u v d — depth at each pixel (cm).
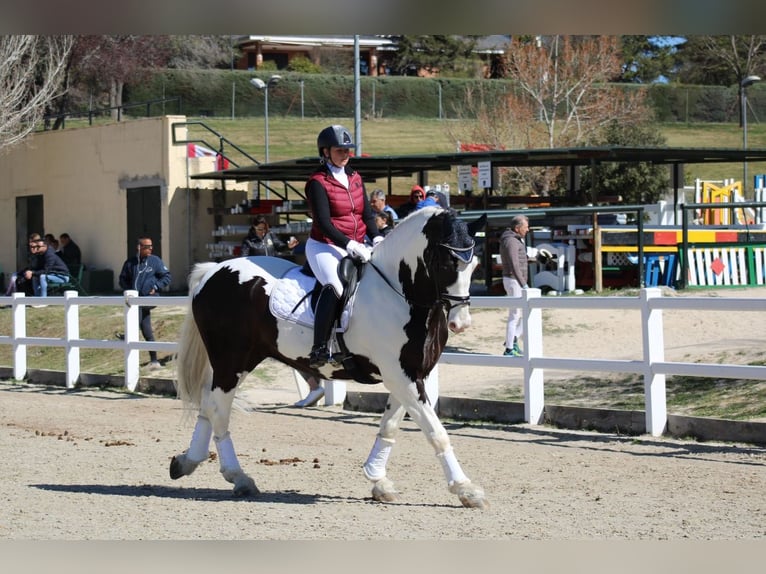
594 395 1338
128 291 1656
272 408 1400
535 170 3728
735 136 5650
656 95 6153
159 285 1875
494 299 1220
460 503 804
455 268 729
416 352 768
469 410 1261
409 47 6956
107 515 766
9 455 1070
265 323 845
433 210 763
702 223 2580
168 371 1822
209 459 1041
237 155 4972
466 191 2581
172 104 5938
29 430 1257
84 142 3150
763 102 6169
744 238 2253
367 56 7025
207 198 2941
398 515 754
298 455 1048
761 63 6244
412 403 777
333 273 805
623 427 1123
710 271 2136
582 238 2123
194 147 3047
